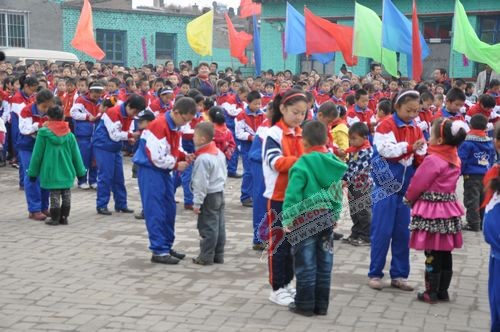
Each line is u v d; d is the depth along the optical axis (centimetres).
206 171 684
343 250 778
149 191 695
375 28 1605
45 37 3105
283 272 581
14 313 548
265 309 565
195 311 558
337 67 2670
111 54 3303
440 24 2405
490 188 427
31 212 909
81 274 661
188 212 978
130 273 668
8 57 2445
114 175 952
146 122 915
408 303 589
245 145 1034
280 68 2845
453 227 571
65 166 862
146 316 544
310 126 527
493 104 1067
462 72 2341
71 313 550
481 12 2284
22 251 745
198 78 1602
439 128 568
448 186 572
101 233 837
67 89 1291
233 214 980
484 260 745
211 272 678
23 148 934
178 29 3469
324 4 2648
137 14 3322
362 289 628
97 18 3216
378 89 1669
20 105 1182
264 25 2875
